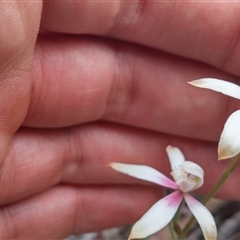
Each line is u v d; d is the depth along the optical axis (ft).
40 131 0.50
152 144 0.52
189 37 0.46
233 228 0.65
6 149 0.44
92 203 0.54
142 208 0.55
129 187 0.55
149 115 0.50
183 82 0.49
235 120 0.39
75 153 0.52
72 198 0.54
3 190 0.49
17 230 0.52
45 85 0.47
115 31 0.47
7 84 0.42
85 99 0.48
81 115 0.49
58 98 0.48
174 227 0.47
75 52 0.47
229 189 0.52
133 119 0.51
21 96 0.43
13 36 0.39
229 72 0.48
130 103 0.50
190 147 0.52
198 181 0.46
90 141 0.52
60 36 0.47
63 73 0.47
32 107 0.47
